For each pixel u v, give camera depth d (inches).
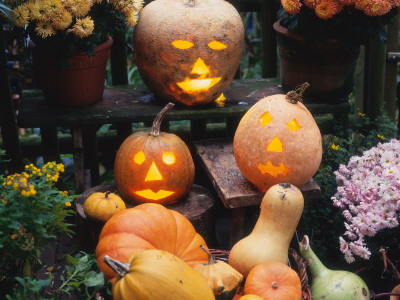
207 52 121.7
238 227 119.1
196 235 109.1
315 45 129.0
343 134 141.6
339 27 127.4
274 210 102.9
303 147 106.9
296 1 122.5
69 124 126.7
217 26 121.3
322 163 135.9
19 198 90.6
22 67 179.8
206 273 97.8
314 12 126.1
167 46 121.1
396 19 151.2
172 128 154.6
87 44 120.3
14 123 141.9
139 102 136.0
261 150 107.5
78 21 116.0
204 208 121.0
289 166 107.4
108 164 175.0
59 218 99.8
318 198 126.1
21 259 96.0
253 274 97.7
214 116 131.4
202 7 123.6
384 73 155.3
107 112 129.3
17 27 121.6
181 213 118.9
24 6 113.8
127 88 145.2
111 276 100.9
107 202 113.3
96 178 153.3
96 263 103.5
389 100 159.5
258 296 93.0
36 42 120.5
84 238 121.6
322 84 134.2
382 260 113.0
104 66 130.7
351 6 124.8
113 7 123.0
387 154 112.3
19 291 88.0
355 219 107.3
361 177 113.6
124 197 122.4
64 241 135.1
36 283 85.8
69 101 129.9
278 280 96.8
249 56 206.7
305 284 102.9
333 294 101.9
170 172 117.0
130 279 86.0
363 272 118.6
